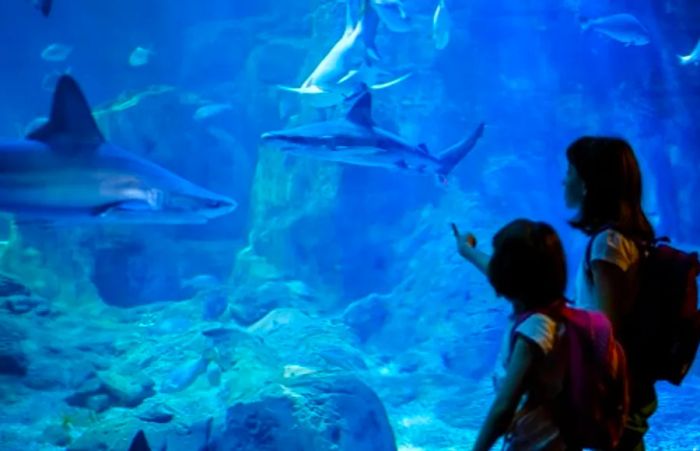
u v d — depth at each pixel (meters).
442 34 11.45
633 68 16.11
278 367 9.10
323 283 14.75
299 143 5.99
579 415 2.28
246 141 19.45
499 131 15.59
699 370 11.14
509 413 2.23
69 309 14.74
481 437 2.26
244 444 6.49
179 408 8.08
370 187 14.76
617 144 2.84
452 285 12.80
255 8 30.25
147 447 3.75
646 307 2.69
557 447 2.33
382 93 15.12
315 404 6.75
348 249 14.70
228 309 13.88
